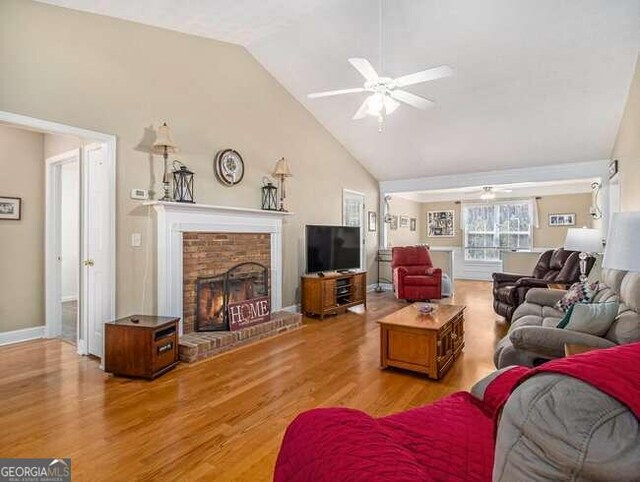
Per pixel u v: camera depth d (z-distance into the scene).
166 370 3.12
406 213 9.89
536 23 3.43
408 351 3.06
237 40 4.24
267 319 4.30
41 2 2.80
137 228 3.44
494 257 9.64
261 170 4.80
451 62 4.06
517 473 0.76
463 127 5.38
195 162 3.95
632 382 0.72
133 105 3.41
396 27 3.71
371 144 6.38
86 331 3.52
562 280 4.52
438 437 1.36
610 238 1.86
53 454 1.96
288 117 5.27
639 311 2.05
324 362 3.37
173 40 3.75
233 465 1.88
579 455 0.67
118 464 1.88
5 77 2.61
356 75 4.59
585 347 2.01
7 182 3.86
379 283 7.89
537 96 4.47
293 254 5.36
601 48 3.60
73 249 6.49
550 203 8.87
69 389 2.77
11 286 3.89
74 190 6.49
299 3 3.42
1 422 2.28
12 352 3.60
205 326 3.87
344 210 6.62
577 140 5.29
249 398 2.63
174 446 2.04
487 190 8.64
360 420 1.27
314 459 1.08
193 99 3.94
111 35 3.24
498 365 2.62
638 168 3.53
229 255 4.18
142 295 3.47
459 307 3.72
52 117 2.85
